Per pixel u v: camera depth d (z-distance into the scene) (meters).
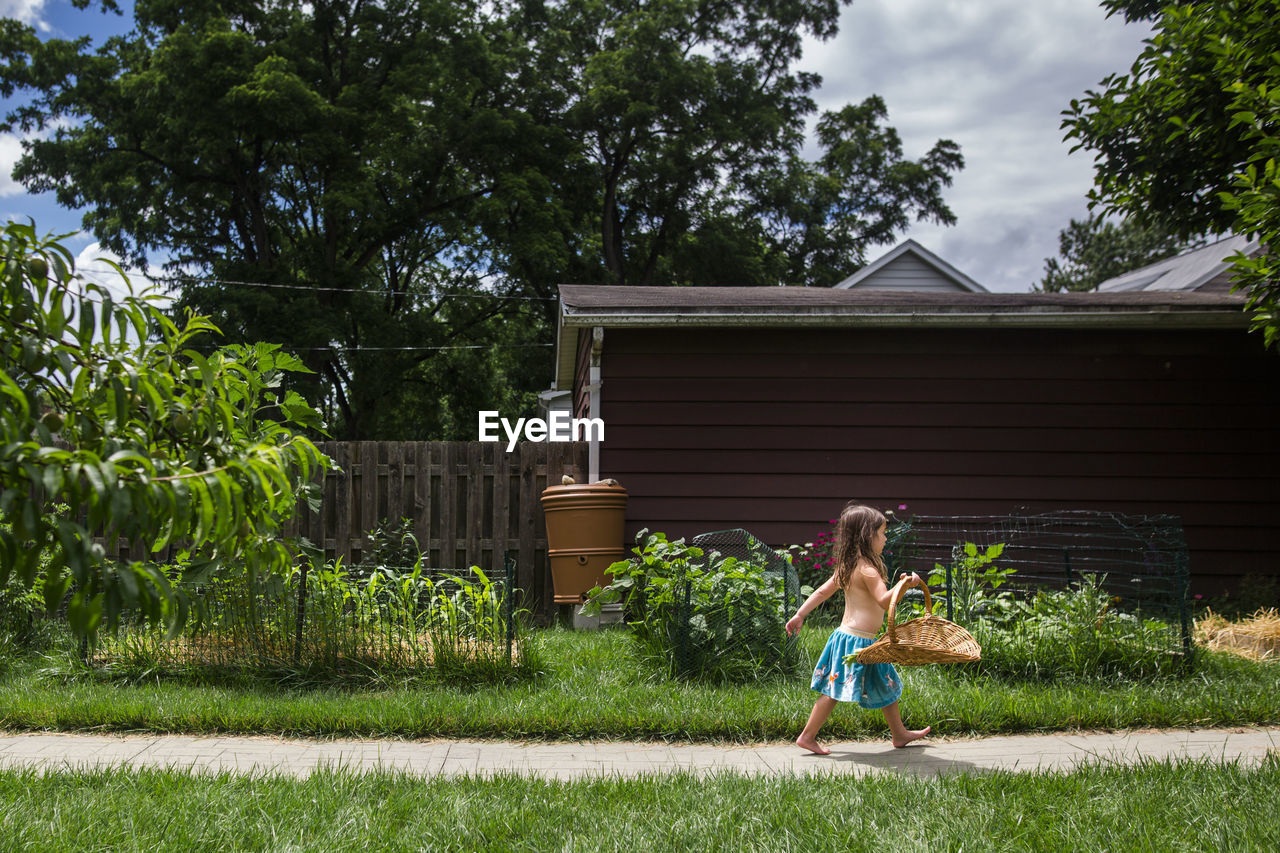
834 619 9.20
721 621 6.52
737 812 3.71
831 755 4.90
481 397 31.89
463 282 32.53
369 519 9.81
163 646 6.50
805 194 36.03
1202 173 10.41
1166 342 11.02
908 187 38.19
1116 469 10.83
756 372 10.74
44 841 3.26
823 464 10.67
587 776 4.25
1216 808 3.70
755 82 34.12
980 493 10.73
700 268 33.00
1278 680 6.39
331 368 28.75
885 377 10.84
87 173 26.75
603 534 9.43
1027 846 3.34
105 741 5.09
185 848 3.25
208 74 24.39
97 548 1.99
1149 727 5.52
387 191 28.78
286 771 4.42
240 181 26.62
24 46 26.30
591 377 10.51
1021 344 10.95
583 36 34.34
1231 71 9.00
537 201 28.11
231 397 3.33
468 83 28.20
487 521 10.02
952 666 6.55
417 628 6.59
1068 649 6.55
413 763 4.69
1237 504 10.84
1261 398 10.98
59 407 2.37
